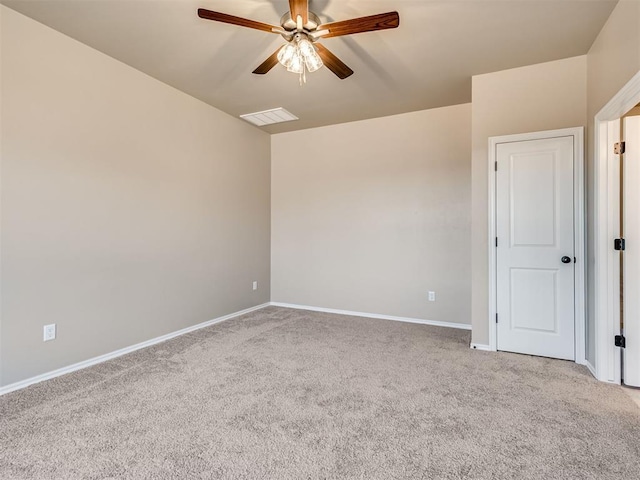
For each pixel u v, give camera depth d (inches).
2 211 90.7
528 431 74.2
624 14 82.7
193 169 150.6
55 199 101.7
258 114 169.9
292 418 79.9
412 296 168.6
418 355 120.5
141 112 126.8
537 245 118.2
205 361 115.1
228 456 66.4
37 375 98.3
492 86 124.9
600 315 98.9
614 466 63.0
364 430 75.0
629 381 95.2
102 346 114.9
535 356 118.6
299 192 197.8
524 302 120.4
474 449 68.2
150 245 131.4
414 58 115.5
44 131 98.9
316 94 145.6
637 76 74.6
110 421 78.5
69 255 105.4
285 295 203.3
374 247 177.5
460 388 94.7
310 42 85.0
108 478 60.6
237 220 178.4
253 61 118.0
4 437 72.3
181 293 145.3
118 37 104.0
